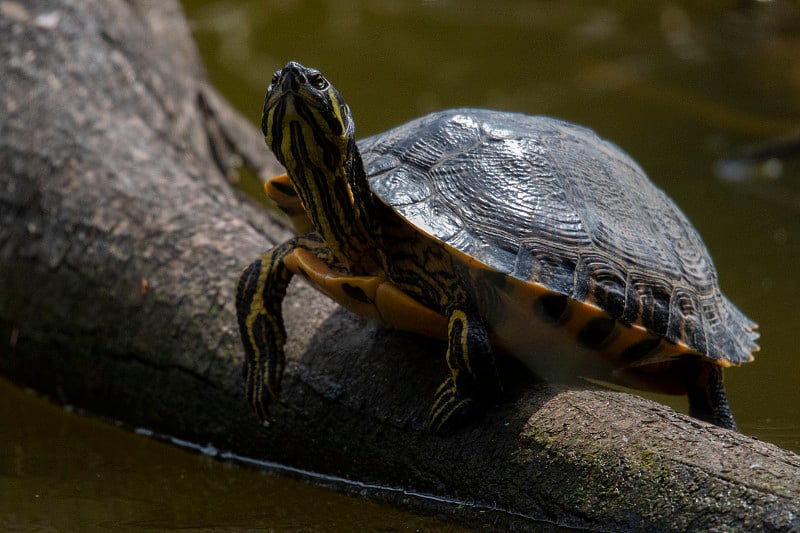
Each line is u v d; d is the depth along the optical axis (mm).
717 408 5793
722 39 17000
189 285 6547
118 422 7004
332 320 5949
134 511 5520
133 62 8953
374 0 19547
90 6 9172
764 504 4051
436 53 16531
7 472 6188
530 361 5398
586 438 4660
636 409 4777
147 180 7383
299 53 16453
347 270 5535
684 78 15188
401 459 5281
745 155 11711
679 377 5906
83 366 7012
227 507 5527
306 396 5672
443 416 4988
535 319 5035
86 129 7867
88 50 8695
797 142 11484
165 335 6480
